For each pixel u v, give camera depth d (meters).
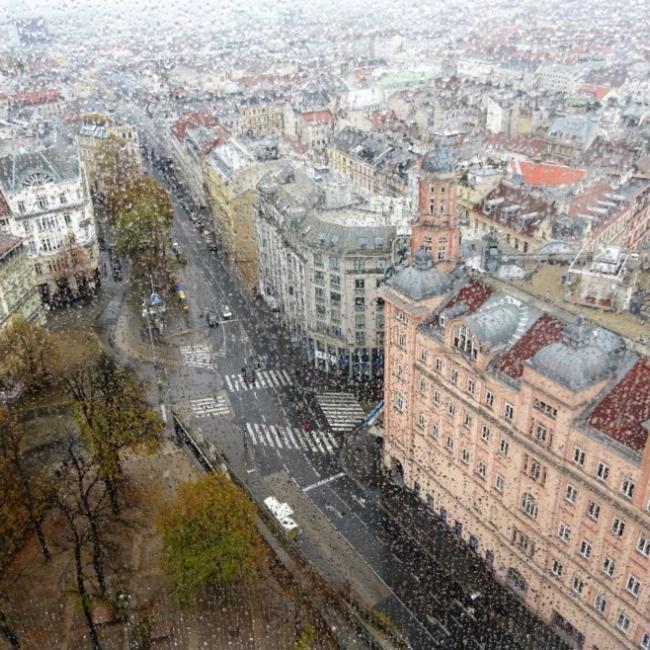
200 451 132.88
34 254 187.50
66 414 144.75
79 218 191.50
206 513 96.88
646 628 82.62
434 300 108.69
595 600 89.31
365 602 102.94
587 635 92.19
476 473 104.81
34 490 115.81
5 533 106.00
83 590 92.75
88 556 110.75
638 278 106.69
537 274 110.69
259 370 162.88
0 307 151.62
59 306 194.25
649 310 99.38
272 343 174.12
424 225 118.69
